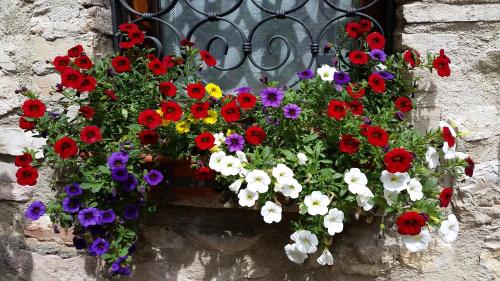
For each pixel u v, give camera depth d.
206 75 1.91
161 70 1.50
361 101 1.51
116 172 1.36
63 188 1.72
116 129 1.56
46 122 1.50
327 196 1.37
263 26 1.87
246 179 1.36
